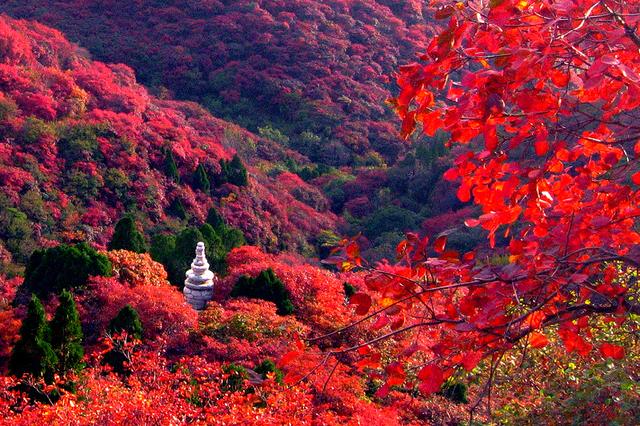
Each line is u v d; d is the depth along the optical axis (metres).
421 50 77.56
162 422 9.80
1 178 35.19
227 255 25.31
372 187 52.84
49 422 10.04
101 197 39.00
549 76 3.08
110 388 11.55
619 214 3.63
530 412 8.09
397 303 3.53
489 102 2.88
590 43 3.21
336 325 16.86
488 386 3.61
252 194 45.81
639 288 5.50
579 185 3.50
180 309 16.94
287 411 10.46
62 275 18.89
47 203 36.09
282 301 19.16
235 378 12.18
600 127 3.62
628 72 2.46
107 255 20.30
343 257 3.52
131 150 41.44
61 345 13.68
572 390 7.98
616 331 7.31
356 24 77.62
